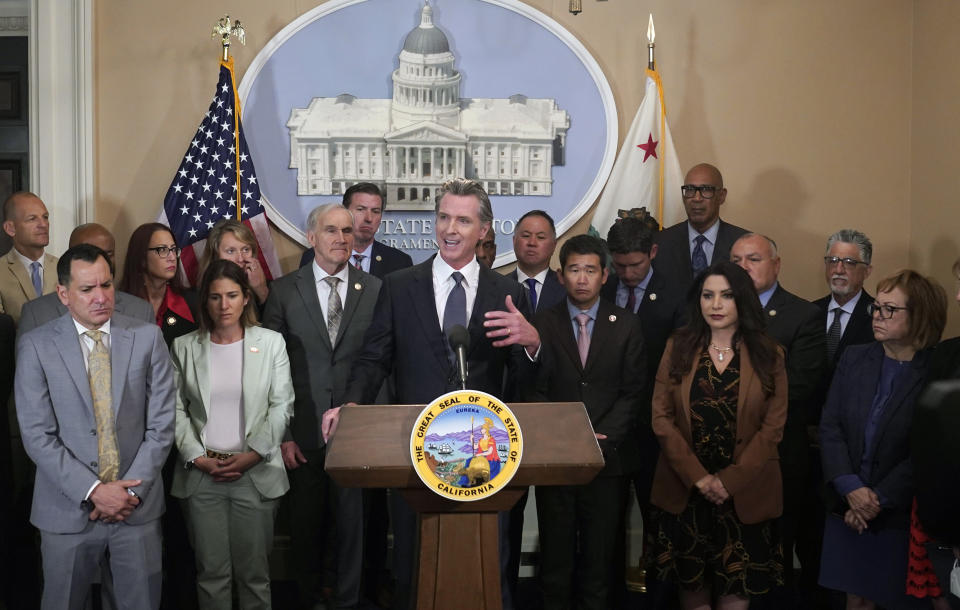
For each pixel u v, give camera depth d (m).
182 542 3.59
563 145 4.52
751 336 3.04
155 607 2.97
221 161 4.22
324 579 3.71
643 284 3.90
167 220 4.17
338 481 1.89
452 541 1.96
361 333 3.60
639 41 4.54
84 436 2.84
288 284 3.64
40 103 4.34
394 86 4.49
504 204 4.52
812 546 3.64
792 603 3.64
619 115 4.54
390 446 1.91
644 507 3.68
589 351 3.32
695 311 3.13
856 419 3.08
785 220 4.55
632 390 3.31
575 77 4.51
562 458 1.90
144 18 4.45
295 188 4.48
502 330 2.42
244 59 4.49
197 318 3.65
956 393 0.55
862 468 3.05
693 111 4.54
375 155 4.50
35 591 3.78
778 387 3.03
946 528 0.55
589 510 3.27
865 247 3.74
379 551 3.81
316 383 3.55
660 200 4.35
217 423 3.28
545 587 3.32
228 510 3.28
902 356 3.04
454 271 2.73
